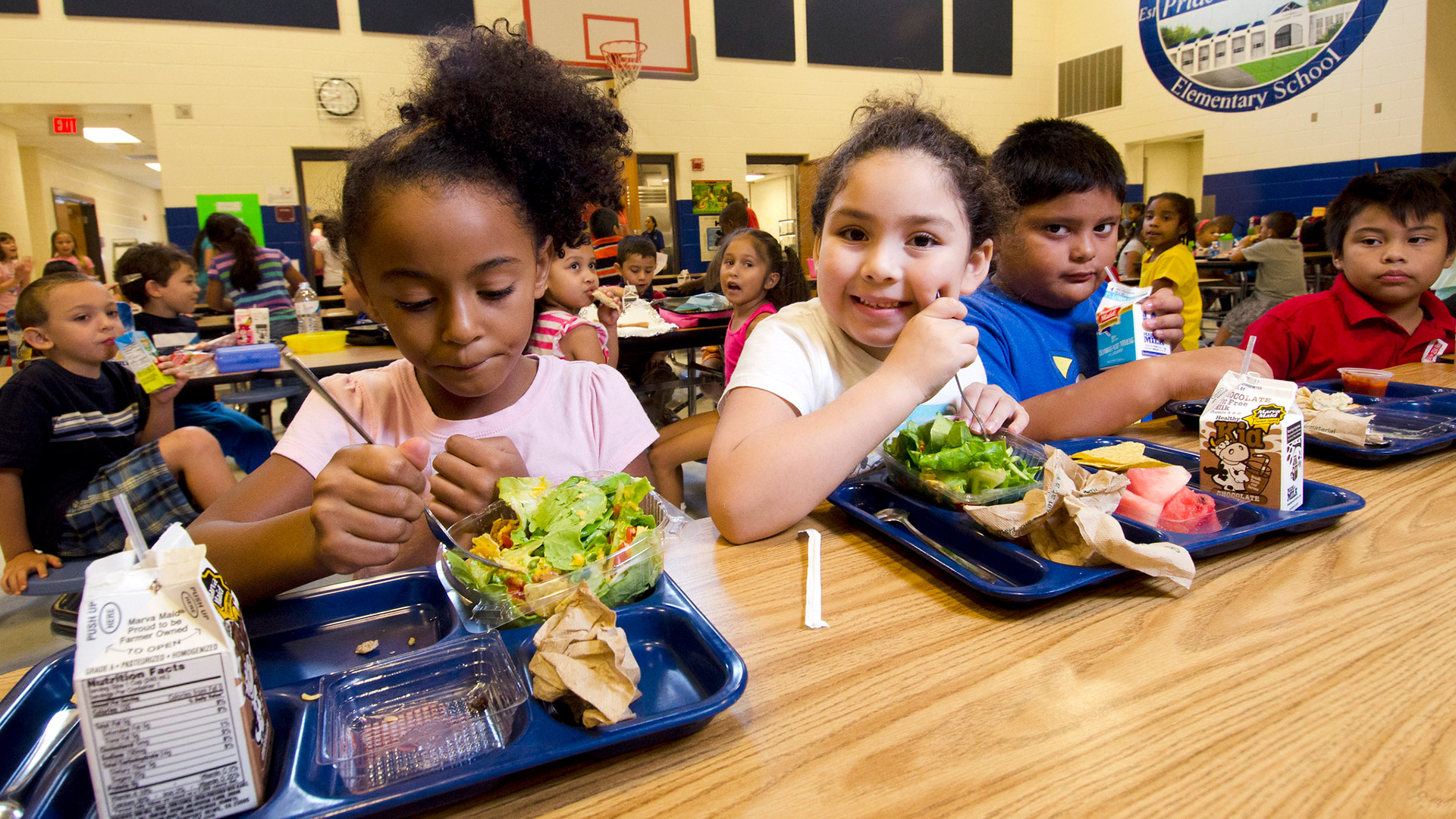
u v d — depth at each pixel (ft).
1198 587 1.93
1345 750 1.27
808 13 24.98
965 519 2.34
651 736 1.37
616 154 3.08
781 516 2.38
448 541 1.98
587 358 6.98
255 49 19.29
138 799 1.16
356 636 1.90
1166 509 2.28
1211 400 2.50
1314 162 23.12
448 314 2.22
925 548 2.15
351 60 20.02
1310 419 3.13
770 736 1.40
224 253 14.38
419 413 3.14
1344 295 5.59
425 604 2.04
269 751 1.33
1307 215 23.44
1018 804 1.19
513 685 1.49
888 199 2.70
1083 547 1.98
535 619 1.83
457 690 1.55
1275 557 2.10
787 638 1.76
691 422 5.08
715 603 1.95
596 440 3.36
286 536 1.92
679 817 1.20
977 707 1.45
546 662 1.40
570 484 2.11
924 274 2.76
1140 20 26.43
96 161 30.19
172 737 1.16
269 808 1.21
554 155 2.53
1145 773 1.24
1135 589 1.94
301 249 20.34
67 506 5.41
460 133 2.31
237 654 1.24
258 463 8.73
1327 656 1.57
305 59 19.69
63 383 5.51
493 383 2.43
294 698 1.55
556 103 2.62
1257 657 1.58
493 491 2.23
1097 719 1.40
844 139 3.15
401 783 1.23
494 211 2.23
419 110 2.45
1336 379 4.88
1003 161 4.19
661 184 24.48
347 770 1.30
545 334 6.57
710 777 1.29
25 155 26.17
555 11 21.40
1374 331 5.47
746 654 1.69
